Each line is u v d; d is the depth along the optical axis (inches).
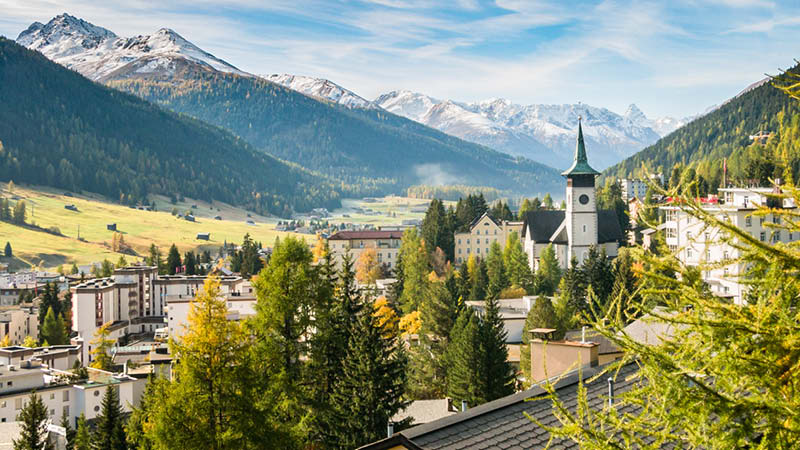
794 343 305.1
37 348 5748.0
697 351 321.1
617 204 6314.0
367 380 1791.3
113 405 2866.6
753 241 315.3
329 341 1860.2
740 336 312.3
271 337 1667.1
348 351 1902.1
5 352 5039.4
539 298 3137.3
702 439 311.0
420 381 2945.4
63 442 3449.8
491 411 818.2
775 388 307.4
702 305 319.9
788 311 314.8
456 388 2272.4
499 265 5319.9
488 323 2305.6
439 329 3294.8
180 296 6939.0
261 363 1558.8
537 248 6299.2
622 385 890.1
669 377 314.3
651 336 802.8
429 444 722.2
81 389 4249.5
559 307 3373.5
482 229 7436.0
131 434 1427.2
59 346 5876.0
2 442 3208.7
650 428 332.5
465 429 765.9
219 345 1328.7
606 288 4190.5
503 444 724.7
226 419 1330.0
